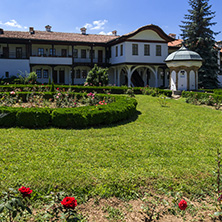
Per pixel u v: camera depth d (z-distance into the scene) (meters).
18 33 30.16
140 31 29.80
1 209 3.43
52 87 16.98
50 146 7.15
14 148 6.83
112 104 11.73
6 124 9.15
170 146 7.71
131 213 4.42
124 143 7.73
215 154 7.18
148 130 9.58
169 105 15.68
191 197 4.97
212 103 16.62
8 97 13.05
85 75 34.38
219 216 4.43
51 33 32.72
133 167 6.00
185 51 22.52
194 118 12.20
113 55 33.06
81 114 9.51
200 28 32.81
